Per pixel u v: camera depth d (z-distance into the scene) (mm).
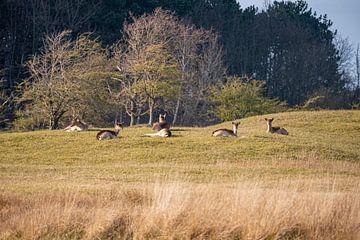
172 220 44500
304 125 164250
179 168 97375
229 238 43844
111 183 78000
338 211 47125
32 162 107938
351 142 140625
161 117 140625
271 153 113625
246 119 175375
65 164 105750
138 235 43844
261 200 47469
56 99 184750
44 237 43625
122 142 121250
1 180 80875
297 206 47375
